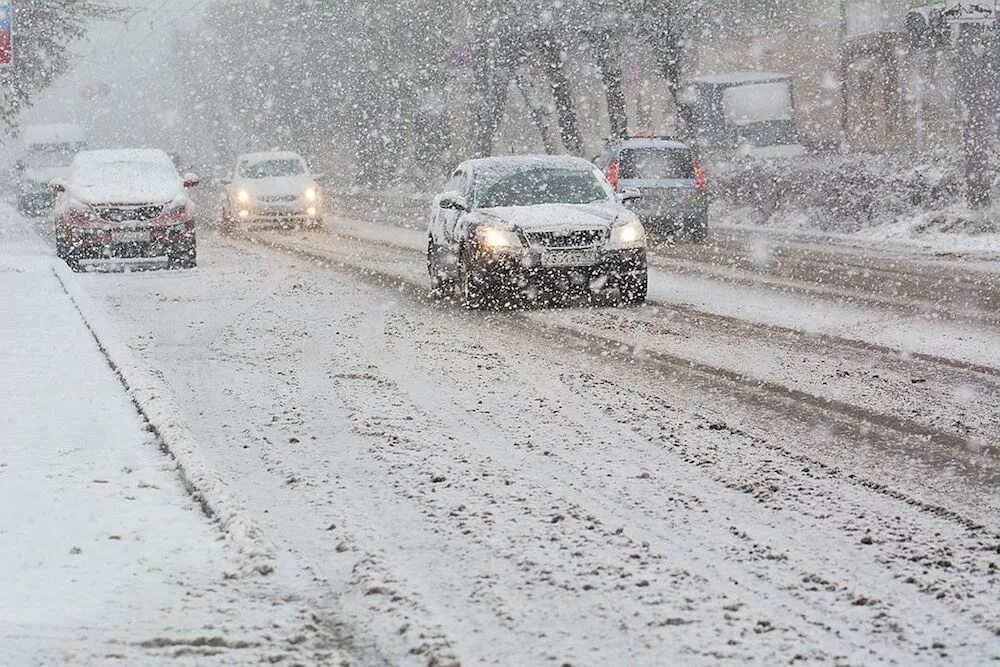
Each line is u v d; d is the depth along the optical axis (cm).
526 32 6369
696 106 6850
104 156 3500
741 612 772
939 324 2022
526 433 1285
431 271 2662
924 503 1009
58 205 3334
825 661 698
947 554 879
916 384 1521
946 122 6341
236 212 4750
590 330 2044
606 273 2320
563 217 2347
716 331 2006
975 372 1592
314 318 2230
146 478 1062
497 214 2372
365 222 5388
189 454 1098
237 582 828
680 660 701
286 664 692
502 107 7081
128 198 3241
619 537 928
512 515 991
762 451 1195
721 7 6059
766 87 6794
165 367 1739
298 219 4766
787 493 1043
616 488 1069
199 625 746
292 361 1766
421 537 940
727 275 2891
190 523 941
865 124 7019
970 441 1220
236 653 707
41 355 1702
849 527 946
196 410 1439
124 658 696
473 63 7144
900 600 791
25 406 1357
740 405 1416
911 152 4981
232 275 3056
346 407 1434
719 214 4884
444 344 1909
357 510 1018
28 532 917
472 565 872
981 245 3384
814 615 768
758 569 854
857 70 7031
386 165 8769
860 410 1376
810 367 1655
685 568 856
